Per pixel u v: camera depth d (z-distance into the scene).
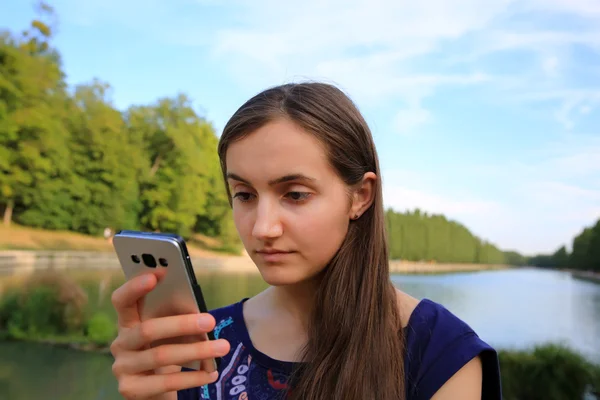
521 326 15.77
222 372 0.98
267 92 0.90
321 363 0.87
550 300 22.14
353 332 0.88
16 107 29.89
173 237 0.77
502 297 22.33
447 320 0.90
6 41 29.73
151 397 0.77
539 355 7.57
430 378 0.85
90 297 16.75
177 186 40.56
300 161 0.81
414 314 0.93
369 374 0.86
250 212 0.86
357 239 0.94
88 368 8.38
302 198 0.83
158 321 0.75
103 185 35.34
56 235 32.62
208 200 43.72
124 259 0.83
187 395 1.03
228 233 43.25
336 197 0.86
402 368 0.88
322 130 0.83
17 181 30.98
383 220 0.96
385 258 0.95
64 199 33.16
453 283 26.27
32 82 30.14
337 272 0.91
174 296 0.79
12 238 29.50
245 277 28.91
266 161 0.82
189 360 0.74
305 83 0.93
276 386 0.92
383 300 0.92
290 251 0.84
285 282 0.85
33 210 32.25
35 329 10.97
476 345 0.85
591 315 18.17
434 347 0.87
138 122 41.81
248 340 0.99
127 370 0.77
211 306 18.67
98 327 11.08
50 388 7.21
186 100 44.28
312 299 0.97
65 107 34.09
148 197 39.53
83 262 28.27
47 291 11.38
